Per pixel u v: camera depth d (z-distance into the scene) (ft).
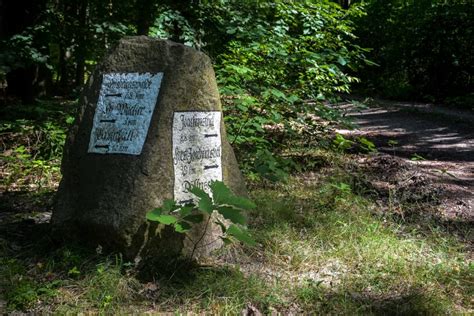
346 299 11.00
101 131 12.84
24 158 21.21
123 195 11.96
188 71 12.72
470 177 21.68
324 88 25.16
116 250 11.99
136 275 11.56
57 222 12.66
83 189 12.62
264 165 18.19
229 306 10.45
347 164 22.62
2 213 15.92
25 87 35.27
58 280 11.14
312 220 15.35
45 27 27.91
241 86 22.00
